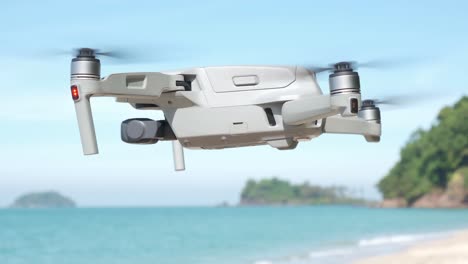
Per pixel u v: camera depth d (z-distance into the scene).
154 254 62.97
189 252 63.12
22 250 69.69
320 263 41.94
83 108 5.96
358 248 53.91
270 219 154.88
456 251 40.09
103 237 83.94
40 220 151.25
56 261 62.28
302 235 84.56
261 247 65.00
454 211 188.75
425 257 38.41
